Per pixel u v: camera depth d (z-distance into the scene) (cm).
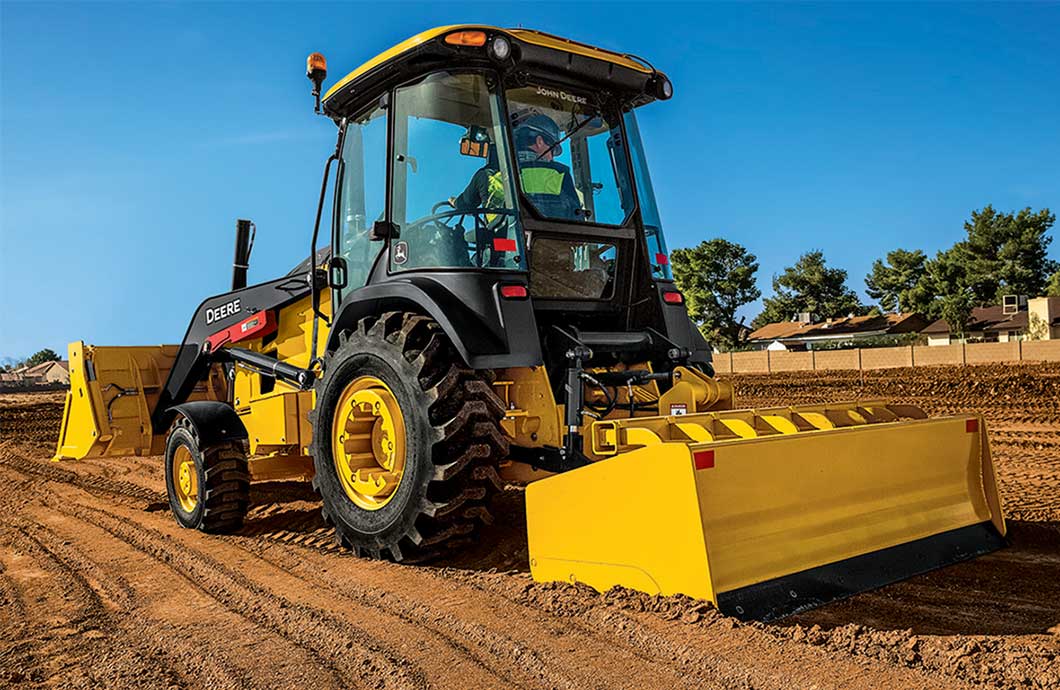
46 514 702
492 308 446
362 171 533
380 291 479
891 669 292
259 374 653
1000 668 290
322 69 538
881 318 5862
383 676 307
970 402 1642
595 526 384
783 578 366
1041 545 460
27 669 325
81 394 739
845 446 408
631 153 542
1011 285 5541
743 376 3023
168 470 639
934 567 414
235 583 448
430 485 436
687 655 307
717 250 5894
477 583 418
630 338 505
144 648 348
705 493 353
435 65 477
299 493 768
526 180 495
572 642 329
